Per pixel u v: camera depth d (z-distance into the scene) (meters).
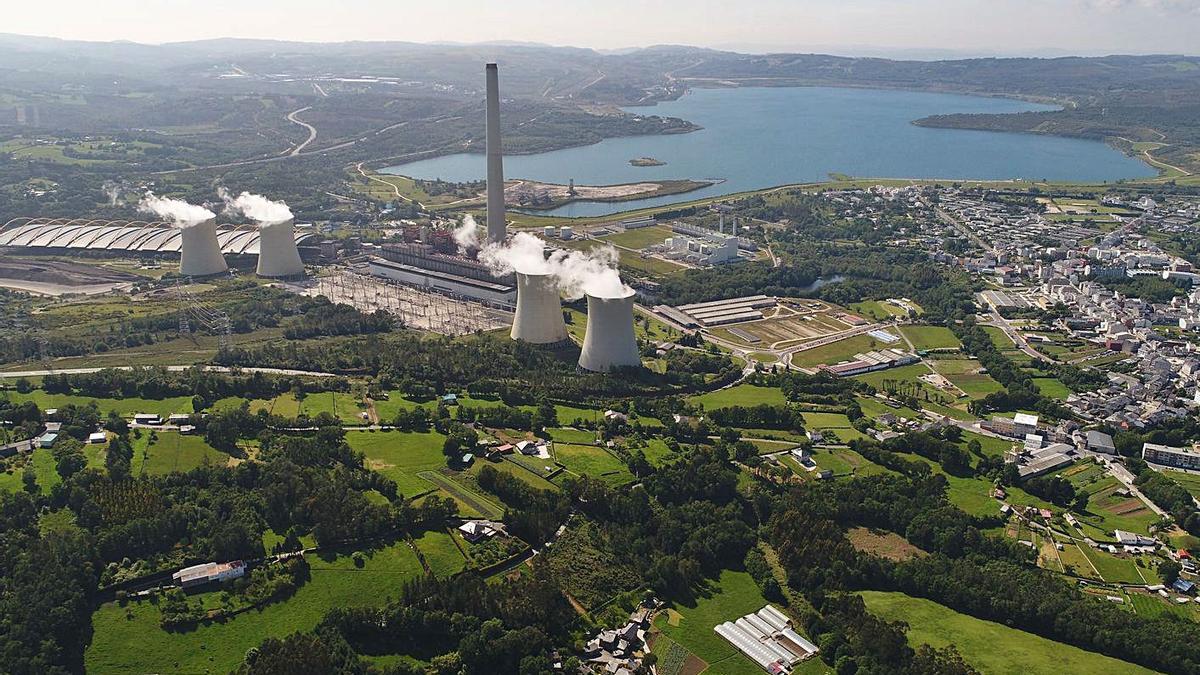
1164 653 188.00
